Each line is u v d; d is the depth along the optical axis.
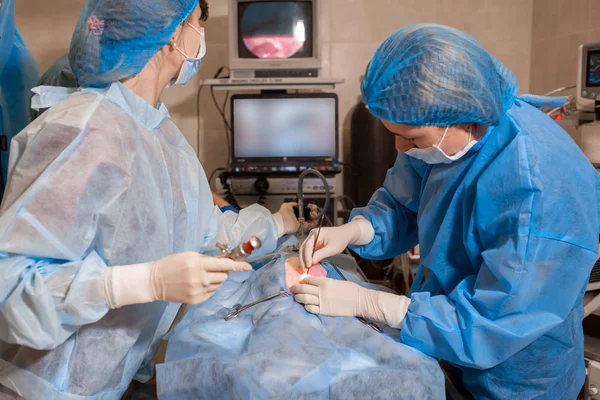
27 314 0.88
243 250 0.98
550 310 1.02
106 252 0.99
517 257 0.97
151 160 1.10
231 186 2.21
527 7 2.69
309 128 2.33
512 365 1.11
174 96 2.69
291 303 1.15
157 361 1.36
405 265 2.11
